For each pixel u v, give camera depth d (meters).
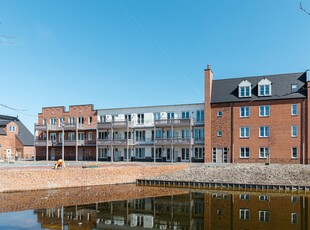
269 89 41.12
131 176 32.75
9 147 61.75
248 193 26.94
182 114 47.59
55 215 17.50
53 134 55.94
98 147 52.00
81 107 54.34
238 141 41.88
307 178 29.98
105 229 15.10
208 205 21.33
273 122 40.31
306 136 38.47
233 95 43.34
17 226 15.02
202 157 45.16
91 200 22.30
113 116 52.16
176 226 15.92
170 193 26.61
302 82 40.16
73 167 31.12
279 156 39.66
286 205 21.30
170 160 47.06
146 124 49.75
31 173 25.66
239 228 15.43
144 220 17.16
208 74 44.25
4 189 24.12
